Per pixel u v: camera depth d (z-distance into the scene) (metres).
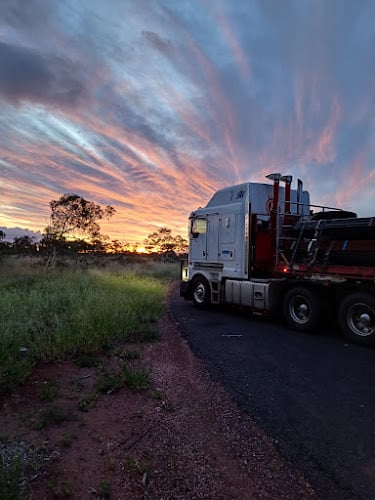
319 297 8.48
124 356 5.87
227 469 3.06
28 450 3.13
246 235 10.48
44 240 23.00
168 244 50.81
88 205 23.58
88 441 3.37
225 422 3.91
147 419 3.88
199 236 12.52
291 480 2.94
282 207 10.91
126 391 4.54
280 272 9.53
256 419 4.00
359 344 7.52
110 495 2.66
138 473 2.94
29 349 5.31
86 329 5.97
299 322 8.79
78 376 4.92
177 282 21.75
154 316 9.42
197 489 2.79
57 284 11.70
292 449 3.40
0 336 4.88
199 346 7.14
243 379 5.28
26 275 14.73
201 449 3.36
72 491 2.68
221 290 11.41
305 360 6.30
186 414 4.06
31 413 3.80
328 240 8.28
